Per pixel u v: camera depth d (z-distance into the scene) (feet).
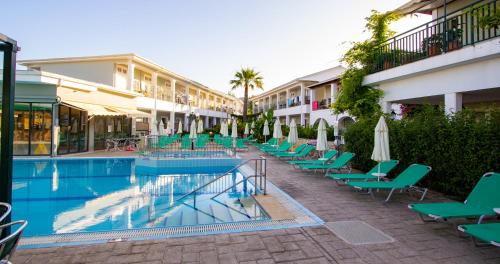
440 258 11.89
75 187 31.60
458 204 15.49
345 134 38.09
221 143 61.67
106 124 65.92
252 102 173.58
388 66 34.76
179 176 38.22
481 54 23.03
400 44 33.42
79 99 54.39
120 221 20.03
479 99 36.40
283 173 34.55
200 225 15.96
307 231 14.94
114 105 65.98
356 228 15.37
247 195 26.35
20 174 38.11
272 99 151.64
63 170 40.91
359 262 11.55
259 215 19.40
